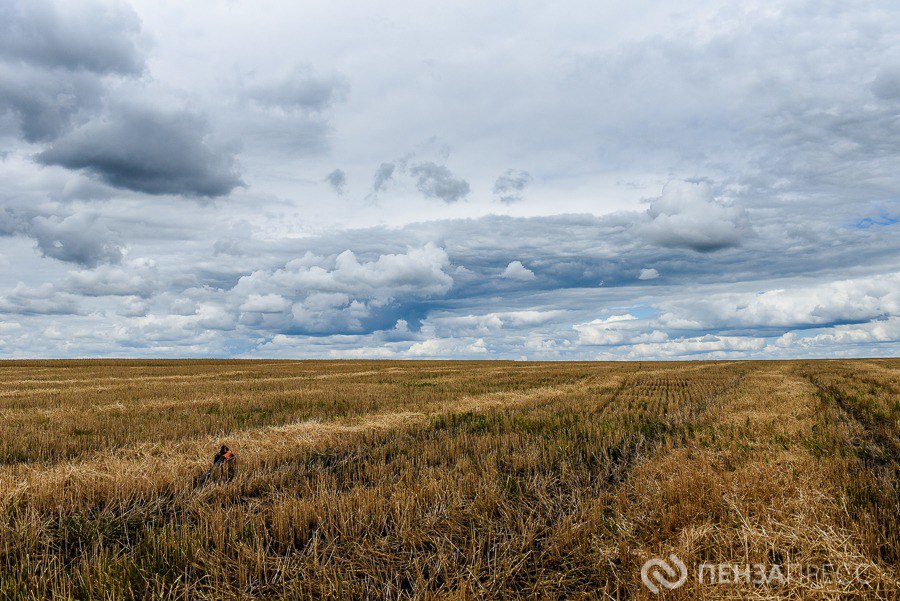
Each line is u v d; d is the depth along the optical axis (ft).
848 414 47.21
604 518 20.43
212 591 15.38
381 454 33.30
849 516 18.01
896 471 26.30
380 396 68.28
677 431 39.11
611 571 16.20
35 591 15.26
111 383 94.07
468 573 16.12
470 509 21.52
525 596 15.40
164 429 42.50
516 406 57.88
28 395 70.33
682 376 109.70
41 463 29.94
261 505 23.00
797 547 16.34
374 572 16.58
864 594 13.50
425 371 137.59
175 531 19.94
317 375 121.49
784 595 14.02
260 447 34.96
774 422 40.60
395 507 21.26
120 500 23.62
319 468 29.50
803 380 92.02
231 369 152.97
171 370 146.00
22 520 20.12
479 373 126.00
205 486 25.45
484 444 34.76
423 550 18.13
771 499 20.20
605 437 37.11
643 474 25.63
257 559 16.80
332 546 18.15
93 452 33.88
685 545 16.20
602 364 191.21
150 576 16.15
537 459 30.37
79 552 18.56
